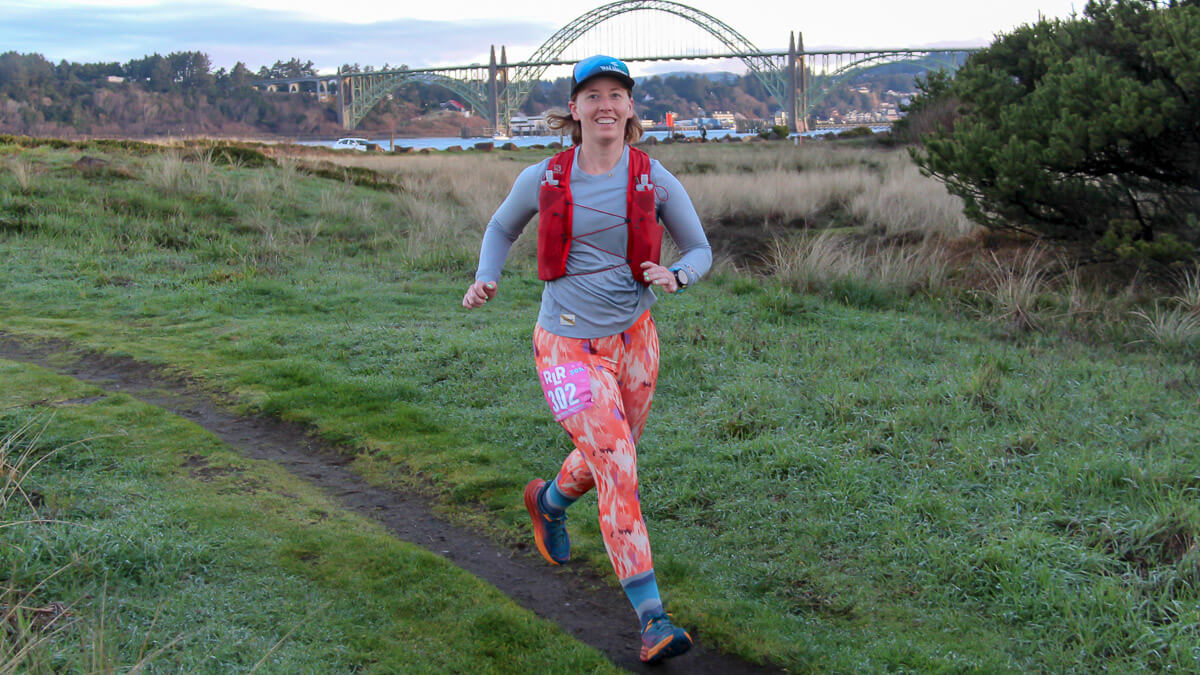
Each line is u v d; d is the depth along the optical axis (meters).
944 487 4.14
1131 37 10.01
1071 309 8.41
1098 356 6.99
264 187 14.40
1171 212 9.91
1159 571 3.30
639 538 2.84
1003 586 3.30
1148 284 9.46
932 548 3.57
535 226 12.25
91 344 6.88
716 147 41.06
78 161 14.70
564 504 3.28
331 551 3.61
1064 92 9.65
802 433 4.82
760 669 2.96
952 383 5.57
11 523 3.38
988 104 11.33
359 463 4.68
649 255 2.91
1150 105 9.02
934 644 3.03
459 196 16.91
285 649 2.88
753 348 6.79
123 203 12.70
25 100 125.44
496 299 8.91
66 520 3.64
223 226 12.38
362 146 63.78
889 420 4.93
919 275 9.93
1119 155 9.69
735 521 3.96
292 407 5.45
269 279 9.37
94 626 2.87
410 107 189.00
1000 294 8.77
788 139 55.53
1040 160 9.71
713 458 4.62
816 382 5.75
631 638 3.15
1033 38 11.79
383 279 9.88
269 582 3.33
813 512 4.00
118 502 3.92
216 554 3.51
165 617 3.02
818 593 3.40
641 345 3.03
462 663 2.91
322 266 10.51
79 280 9.19
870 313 8.52
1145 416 5.03
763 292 9.16
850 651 3.00
